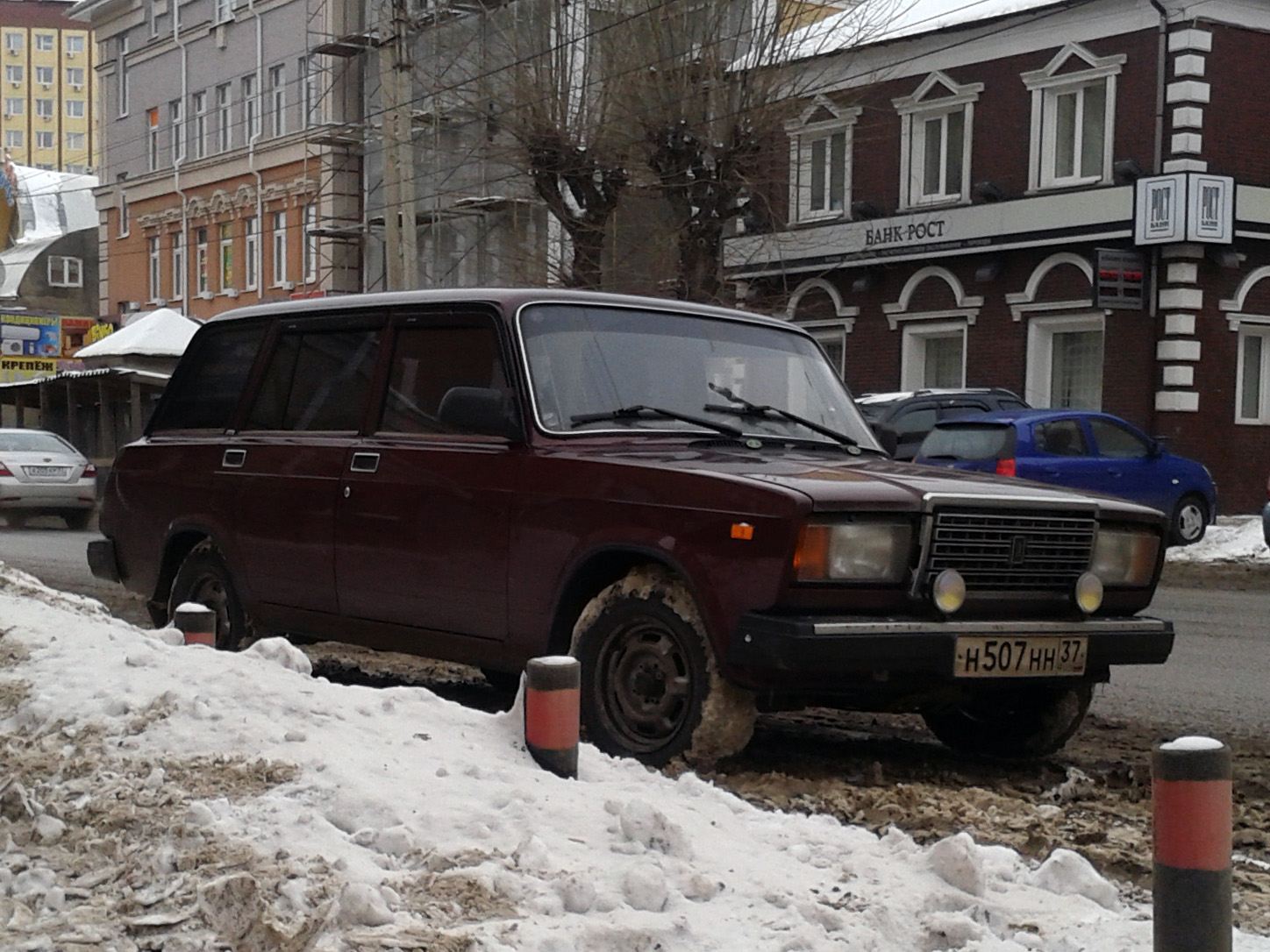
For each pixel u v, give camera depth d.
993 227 28.72
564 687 5.17
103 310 55.78
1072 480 18.25
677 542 6.14
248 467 8.16
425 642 7.20
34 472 25.41
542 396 6.87
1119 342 27.44
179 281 51.84
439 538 7.05
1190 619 13.66
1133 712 8.64
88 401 38.25
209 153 49.50
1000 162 29.06
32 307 66.75
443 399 6.96
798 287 32.72
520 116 26.64
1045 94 28.39
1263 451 27.75
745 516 5.96
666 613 6.18
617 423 6.91
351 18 43.16
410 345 7.55
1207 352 27.02
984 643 6.12
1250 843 5.62
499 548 6.80
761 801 5.87
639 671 6.33
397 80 27.09
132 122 53.84
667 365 7.21
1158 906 3.71
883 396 20.75
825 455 7.08
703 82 25.73
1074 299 28.02
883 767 6.79
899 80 30.62
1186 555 20.05
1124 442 19.36
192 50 50.34
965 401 20.34
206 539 8.55
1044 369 28.75
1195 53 26.47
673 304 7.53
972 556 6.20
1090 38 27.62
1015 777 6.72
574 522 6.51
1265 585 17.34
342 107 43.12
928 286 30.41
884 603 6.05
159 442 8.92
